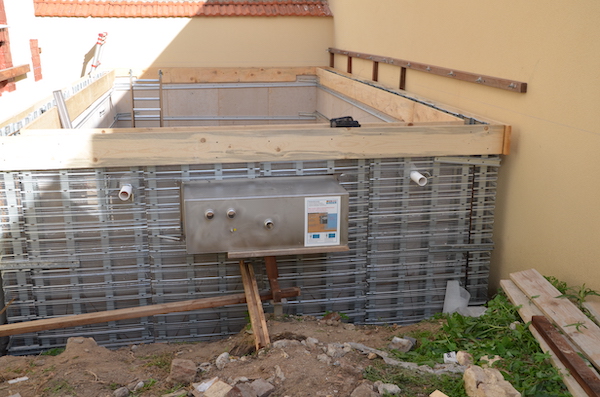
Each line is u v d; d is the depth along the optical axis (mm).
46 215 4215
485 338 3721
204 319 4621
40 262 4289
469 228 4758
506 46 4773
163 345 4445
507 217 4766
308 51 11922
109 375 3451
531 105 4391
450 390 3000
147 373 3549
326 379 3104
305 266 4625
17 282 4328
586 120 3738
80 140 4047
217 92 11109
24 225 4211
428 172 4578
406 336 3953
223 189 4137
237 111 11258
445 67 6082
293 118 11422
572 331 3227
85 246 4332
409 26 7152
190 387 3166
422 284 4840
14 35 7676
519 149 4570
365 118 7891
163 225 4363
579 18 3787
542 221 4254
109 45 11383
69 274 4375
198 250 4023
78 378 3381
